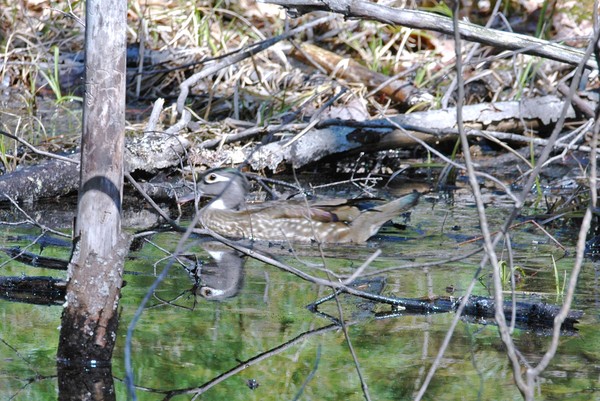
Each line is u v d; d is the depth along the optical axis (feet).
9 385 22.95
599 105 19.15
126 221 41.34
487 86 59.36
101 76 23.45
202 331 26.99
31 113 55.88
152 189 45.19
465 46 62.28
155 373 23.97
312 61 59.52
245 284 32.09
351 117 55.06
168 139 47.42
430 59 62.18
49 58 61.67
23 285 30.91
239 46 62.39
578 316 28.37
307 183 49.80
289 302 29.99
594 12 19.77
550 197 46.73
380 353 25.43
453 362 24.79
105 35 23.29
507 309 28.86
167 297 30.27
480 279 32.19
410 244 38.50
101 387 23.03
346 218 40.63
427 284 31.89
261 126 51.49
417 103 56.65
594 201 18.85
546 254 36.60
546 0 61.16
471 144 55.72
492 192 48.49
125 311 28.58
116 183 24.35
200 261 35.50
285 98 57.06
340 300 30.53
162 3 66.18
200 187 43.04
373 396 22.41
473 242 38.55
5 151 47.98
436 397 22.24
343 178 51.37
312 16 64.54
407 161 54.29
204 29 62.08
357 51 63.77
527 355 25.26
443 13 64.80
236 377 23.71
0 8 65.26
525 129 52.21
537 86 59.36
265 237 41.16
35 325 27.43
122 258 24.75
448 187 49.80
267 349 25.64
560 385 23.11
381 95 58.23
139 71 58.23
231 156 49.14
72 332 24.58
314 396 22.45
